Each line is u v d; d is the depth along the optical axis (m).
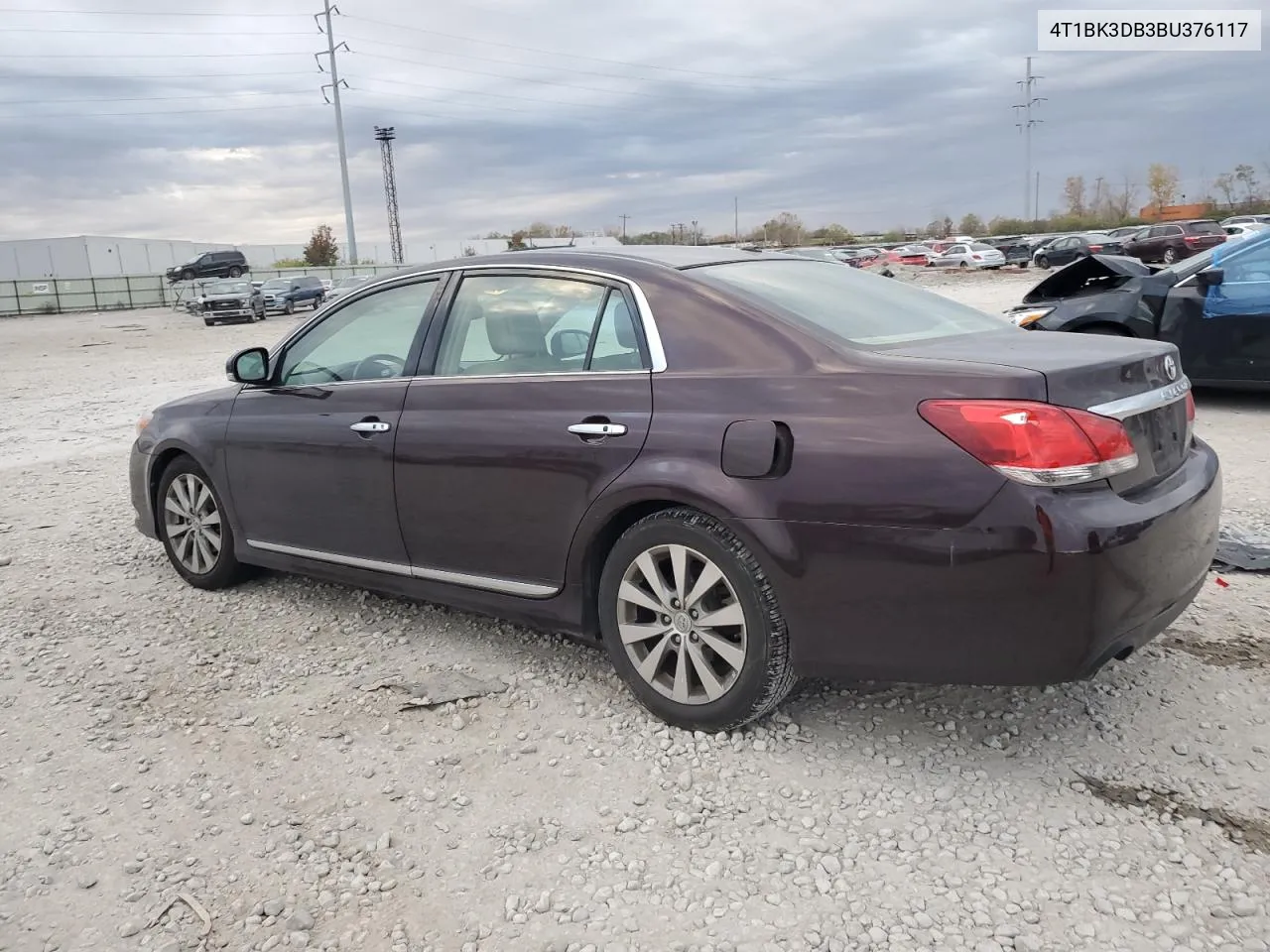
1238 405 8.91
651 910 2.51
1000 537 2.68
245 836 2.89
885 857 2.68
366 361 4.23
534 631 4.33
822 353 3.07
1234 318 8.30
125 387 15.91
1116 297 8.88
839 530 2.89
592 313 3.55
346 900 2.60
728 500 3.05
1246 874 2.55
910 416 2.82
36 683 4.00
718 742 3.28
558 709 3.59
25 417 12.41
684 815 2.89
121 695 3.86
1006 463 2.68
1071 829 2.76
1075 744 3.21
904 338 3.35
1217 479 3.28
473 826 2.90
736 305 3.27
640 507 3.36
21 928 2.53
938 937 2.37
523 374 3.67
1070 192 96.62
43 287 53.81
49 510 7.05
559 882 2.64
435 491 3.83
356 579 4.32
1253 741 3.18
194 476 4.98
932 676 2.88
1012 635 2.73
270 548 4.61
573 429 3.41
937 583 2.78
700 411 3.17
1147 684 3.58
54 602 4.99
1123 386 2.92
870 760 3.16
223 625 4.57
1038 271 47.94
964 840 2.74
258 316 39.75
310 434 4.27
